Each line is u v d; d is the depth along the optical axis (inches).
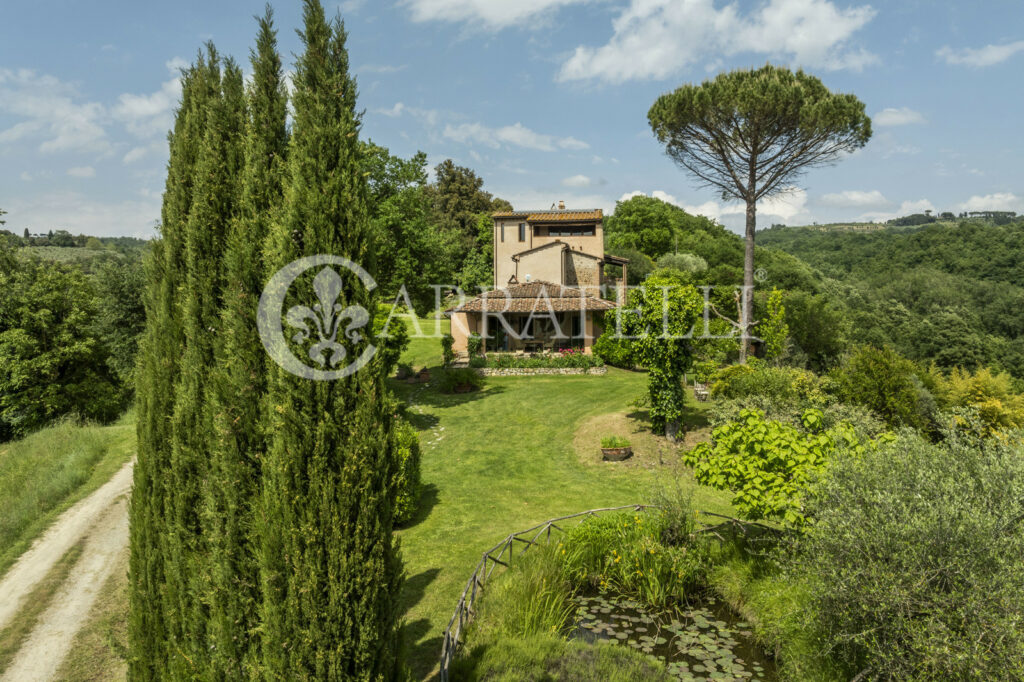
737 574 378.9
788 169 1046.4
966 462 263.3
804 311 1430.9
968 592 213.3
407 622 344.5
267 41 216.2
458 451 784.3
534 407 959.6
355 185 197.6
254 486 194.9
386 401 199.8
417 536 496.7
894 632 228.5
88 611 398.3
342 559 181.3
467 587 336.5
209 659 209.5
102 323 1181.7
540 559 385.4
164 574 228.8
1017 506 225.6
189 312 218.5
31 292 1141.1
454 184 2787.9
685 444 726.5
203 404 214.8
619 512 468.8
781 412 624.7
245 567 196.1
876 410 707.4
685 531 410.3
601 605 370.0
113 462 732.0
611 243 2763.3
